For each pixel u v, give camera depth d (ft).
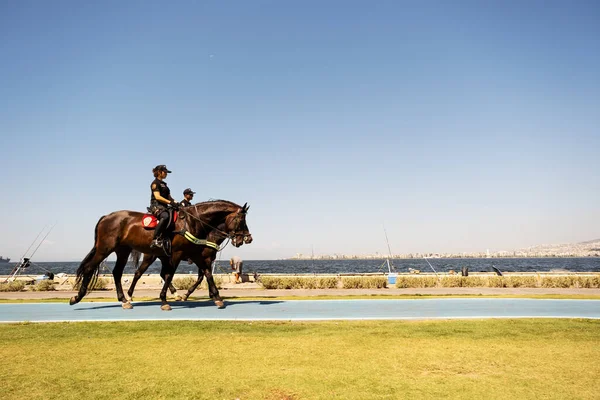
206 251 42.68
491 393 17.15
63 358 22.16
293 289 72.90
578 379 18.93
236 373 19.65
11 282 73.36
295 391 17.31
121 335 27.91
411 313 39.24
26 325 31.86
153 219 39.75
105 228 40.55
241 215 42.11
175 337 27.22
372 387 17.80
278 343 25.54
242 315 37.70
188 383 18.24
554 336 27.84
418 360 21.89
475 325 31.96
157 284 77.77
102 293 64.18
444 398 16.60
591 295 56.75
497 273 104.78
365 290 69.00
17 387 17.69
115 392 17.13
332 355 22.77
